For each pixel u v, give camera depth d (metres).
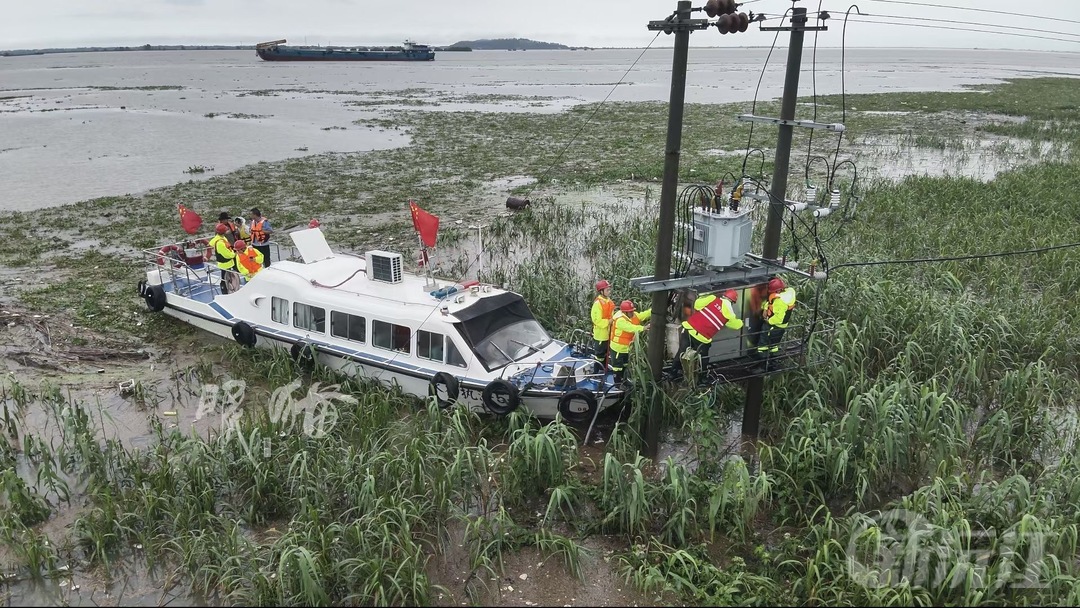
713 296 10.14
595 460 11.13
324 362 13.86
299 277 14.35
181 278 17.56
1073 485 9.14
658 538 9.23
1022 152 38.03
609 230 23.47
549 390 11.63
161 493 9.69
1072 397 12.33
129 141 46.78
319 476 9.79
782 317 10.51
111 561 9.00
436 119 59.06
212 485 10.01
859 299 14.60
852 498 10.02
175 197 29.67
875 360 13.51
